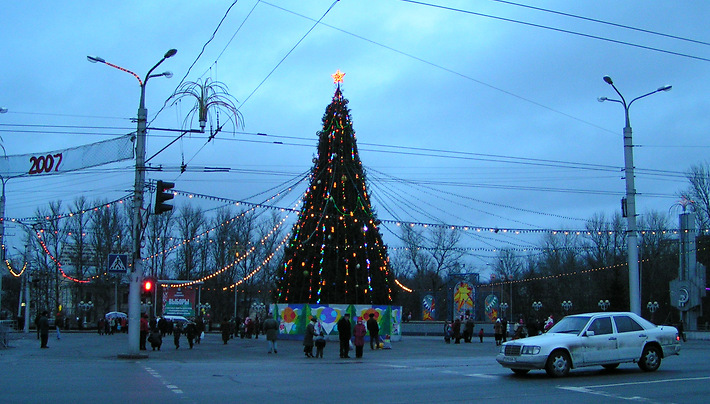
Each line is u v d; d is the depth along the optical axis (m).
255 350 32.47
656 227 70.81
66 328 66.31
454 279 69.75
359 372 19.44
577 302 81.50
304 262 39.31
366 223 39.66
